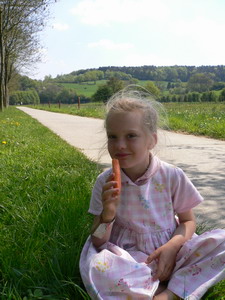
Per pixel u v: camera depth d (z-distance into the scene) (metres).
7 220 1.39
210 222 1.49
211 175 2.37
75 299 0.89
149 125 1.00
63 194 1.62
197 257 0.94
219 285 0.94
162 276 0.93
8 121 7.54
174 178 1.03
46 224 1.29
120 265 0.86
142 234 1.00
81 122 8.09
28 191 1.72
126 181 1.00
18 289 0.92
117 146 0.96
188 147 3.67
